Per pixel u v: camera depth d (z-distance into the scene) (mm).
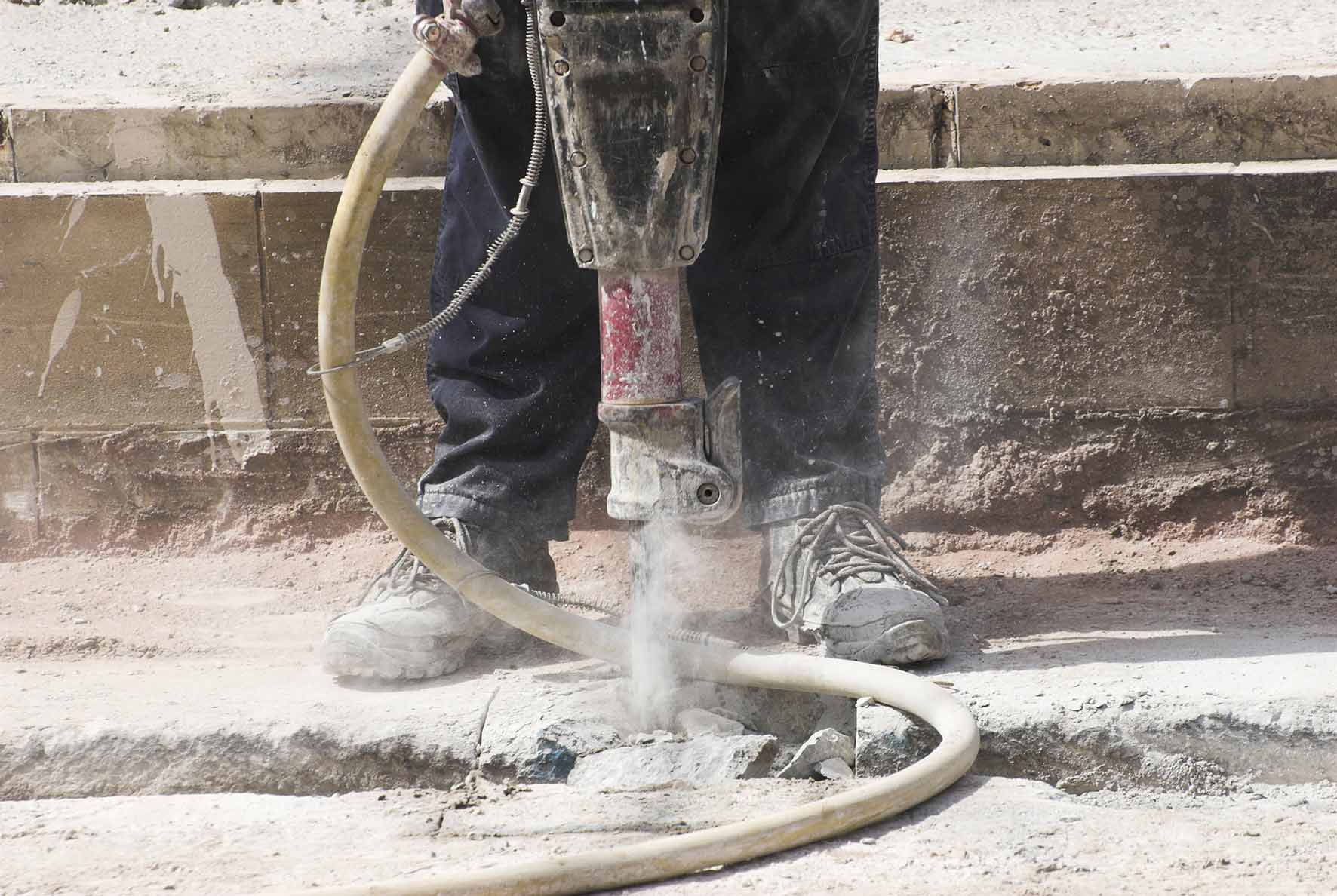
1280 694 7656
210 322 11617
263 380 11688
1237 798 7445
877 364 11445
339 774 7793
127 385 11711
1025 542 11352
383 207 11359
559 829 6848
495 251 7512
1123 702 7688
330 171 12000
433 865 6406
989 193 11188
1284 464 11195
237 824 7031
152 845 6750
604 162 6969
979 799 7102
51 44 15195
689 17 6820
